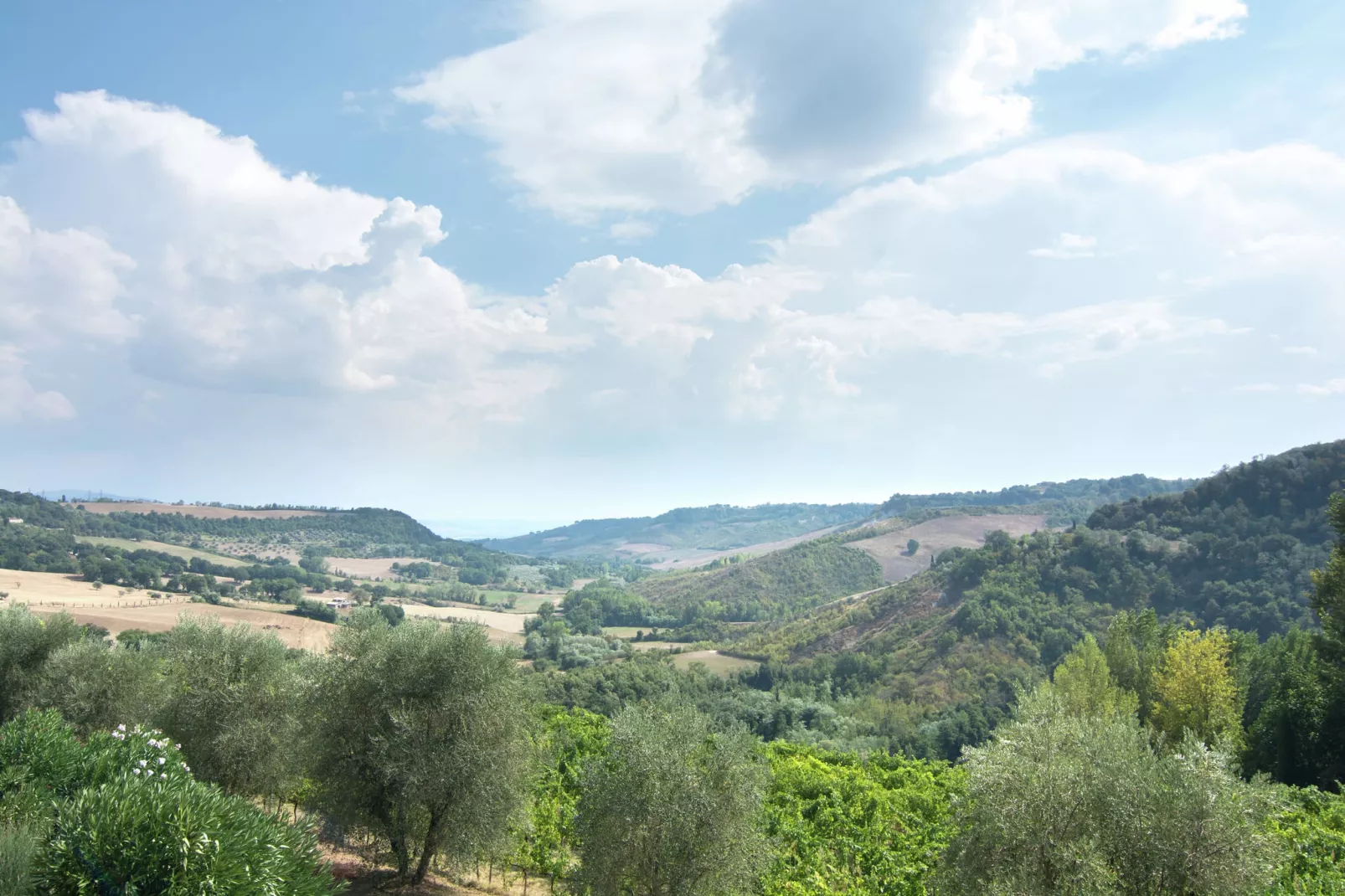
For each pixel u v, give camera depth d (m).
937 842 23.67
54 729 13.59
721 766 15.73
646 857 15.20
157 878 8.52
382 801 17.77
